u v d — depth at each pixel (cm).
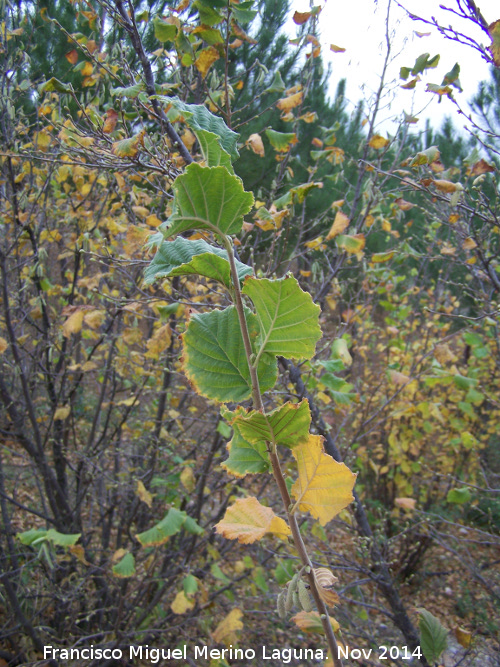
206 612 363
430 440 534
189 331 75
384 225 300
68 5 334
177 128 248
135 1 282
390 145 284
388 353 468
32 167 280
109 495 389
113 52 230
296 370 224
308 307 65
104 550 340
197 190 62
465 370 464
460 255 323
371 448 502
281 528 80
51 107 237
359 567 266
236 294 68
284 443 72
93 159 208
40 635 318
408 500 271
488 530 468
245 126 378
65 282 392
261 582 318
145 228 237
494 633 323
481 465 458
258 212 208
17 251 293
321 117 500
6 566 292
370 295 395
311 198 529
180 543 367
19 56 276
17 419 303
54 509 314
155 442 342
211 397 73
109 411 344
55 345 318
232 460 78
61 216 380
